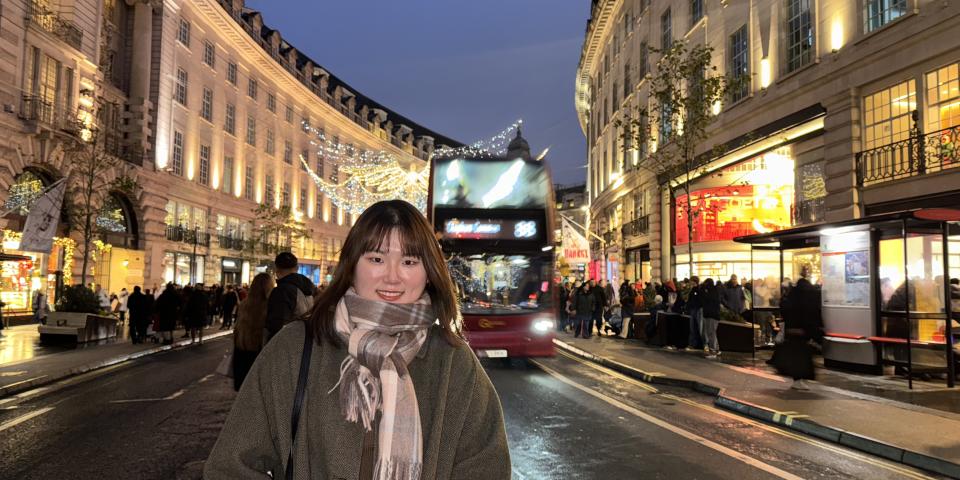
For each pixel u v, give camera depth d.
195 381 11.51
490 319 12.50
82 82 26.53
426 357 1.61
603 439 7.12
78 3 26.19
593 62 43.09
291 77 49.75
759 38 20.33
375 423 1.50
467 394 1.59
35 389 10.59
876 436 6.95
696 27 24.36
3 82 21.67
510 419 8.16
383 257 1.63
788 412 8.23
